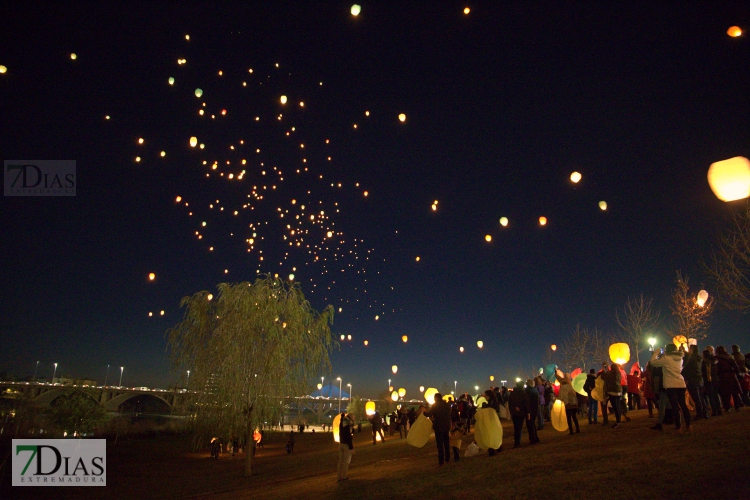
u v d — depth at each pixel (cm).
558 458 989
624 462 827
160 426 4953
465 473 1021
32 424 3375
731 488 604
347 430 1301
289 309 2086
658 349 1426
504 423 2123
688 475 682
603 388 1427
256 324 2006
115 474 2381
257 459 2923
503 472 945
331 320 2219
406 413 2672
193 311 2172
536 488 761
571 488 723
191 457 3183
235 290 2089
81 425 3538
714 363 1225
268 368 1970
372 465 1591
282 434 5194
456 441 1250
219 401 1989
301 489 1327
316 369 2128
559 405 1387
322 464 2100
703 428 1023
